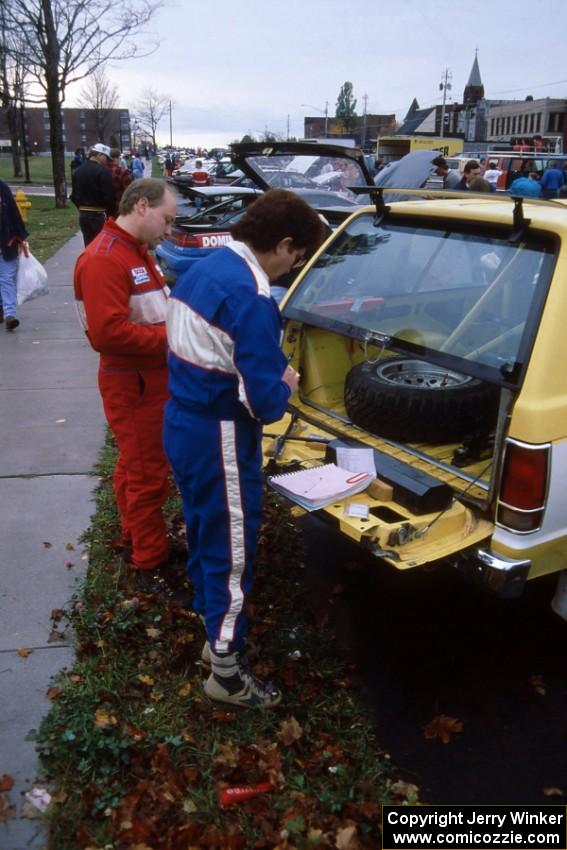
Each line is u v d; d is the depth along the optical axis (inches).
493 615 144.4
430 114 3230.8
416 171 370.3
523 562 108.7
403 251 142.0
